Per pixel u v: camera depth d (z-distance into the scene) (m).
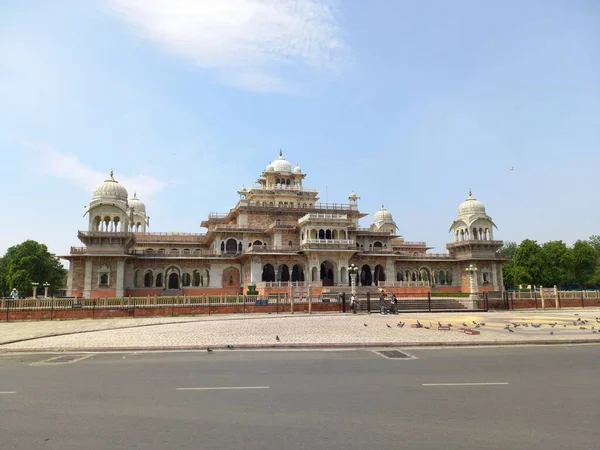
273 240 67.19
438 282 75.88
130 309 36.78
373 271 68.31
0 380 12.62
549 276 78.31
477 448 7.08
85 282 57.16
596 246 105.19
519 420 8.55
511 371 13.67
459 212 75.50
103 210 58.75
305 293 48.78
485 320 32.03
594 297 48.81
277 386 11.56
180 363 15.47
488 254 72.19
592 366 14.62
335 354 17.48
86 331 26.02
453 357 16.59
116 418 8.75
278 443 7.27
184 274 69.69
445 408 9.39
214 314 38.53
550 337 21.78
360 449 7.00
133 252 64.00
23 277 66.19
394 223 92.12
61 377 13.00
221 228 67.06
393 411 9.16
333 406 9.55
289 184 75.88
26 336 23.83
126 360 16.33
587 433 7.82
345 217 63.88
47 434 7.80
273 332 24.14
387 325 27.34
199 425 8.27
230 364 15.15
